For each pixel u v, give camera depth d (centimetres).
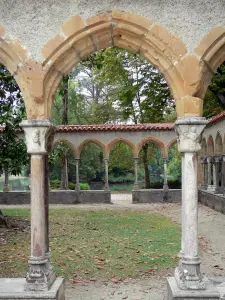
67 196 1995
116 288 660
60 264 799
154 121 2370
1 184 3105
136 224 1313
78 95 3231
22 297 507
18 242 1011
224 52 557
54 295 508
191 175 537
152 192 2022
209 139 1866
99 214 1562
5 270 751
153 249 937
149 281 696
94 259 841
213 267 783
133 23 551
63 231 1177
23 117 1197
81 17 552
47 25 551
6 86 1141
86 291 646
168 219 1438
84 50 571
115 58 2281
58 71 563
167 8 552
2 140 1203
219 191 1706
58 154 1916
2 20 554
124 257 859
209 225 1295
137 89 2250
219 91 1675
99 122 3047
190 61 545
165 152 2047
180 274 532
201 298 508
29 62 546
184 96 548
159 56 562
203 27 548
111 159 2870
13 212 1587
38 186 537
